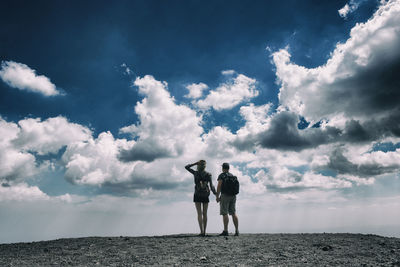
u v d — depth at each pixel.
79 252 6.54
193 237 8.35
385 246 6.82
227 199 8.96
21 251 6.78
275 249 6.55
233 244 7.13
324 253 6.18
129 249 6.73
